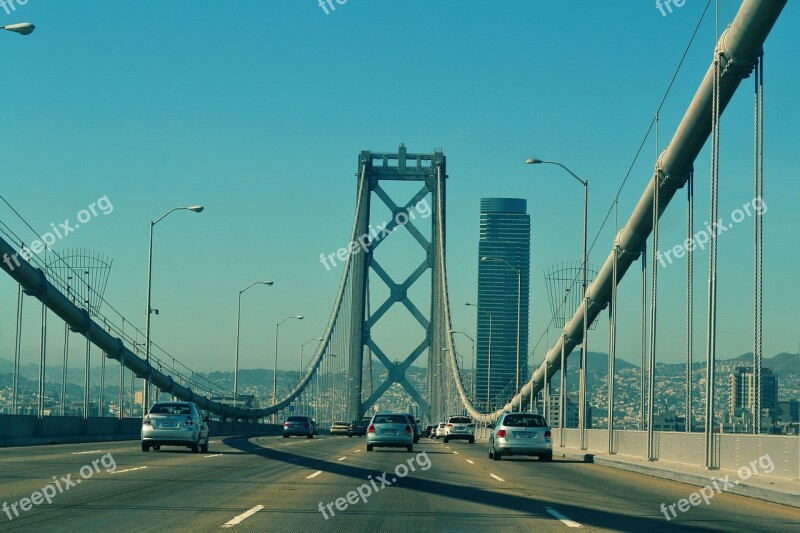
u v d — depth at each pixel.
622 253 50.44
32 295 58.19
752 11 30.66
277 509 19.42
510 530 16.80
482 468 34.97
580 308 62.38
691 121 38.75
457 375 123.06
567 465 39.00
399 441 50.25
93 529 16.02
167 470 29.95
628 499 22.97
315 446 56.78
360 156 154.00
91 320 66.56
